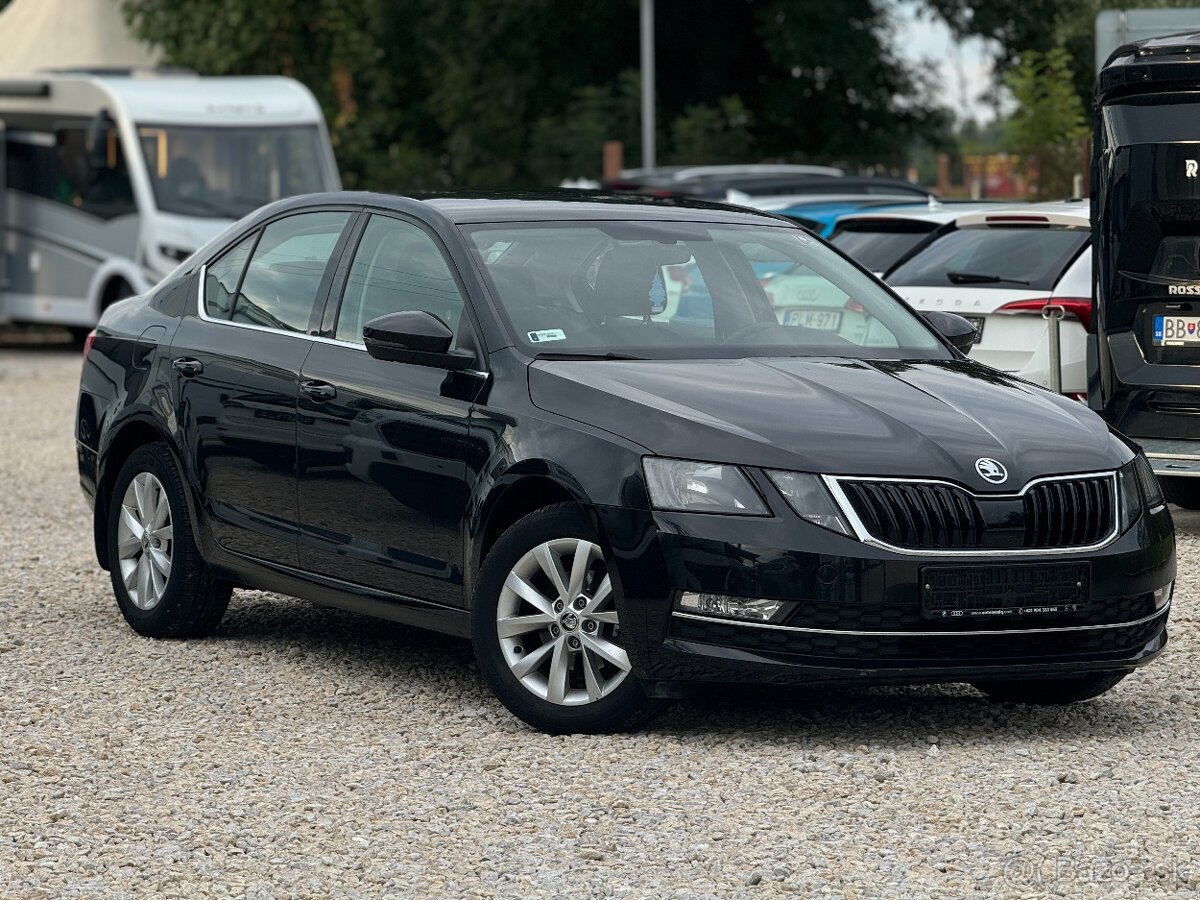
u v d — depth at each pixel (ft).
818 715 23.49
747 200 58.54
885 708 23.93
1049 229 38.83
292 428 25.75
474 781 20.65
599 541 21.66
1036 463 21.77
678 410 21.86
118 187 88.07
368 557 24.70
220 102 89.40
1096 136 35.86
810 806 19.51
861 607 20.86
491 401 23.13
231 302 27.86
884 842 18.29
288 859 18.16
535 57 158.10
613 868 17.69
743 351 24.34
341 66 133.49
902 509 21.06
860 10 147.74
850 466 21.09
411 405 24.02
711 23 153.38
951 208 45.21
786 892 16.96
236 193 88.74
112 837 18.94
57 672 26.43
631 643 21.57
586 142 142.51
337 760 21.65
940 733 22.68
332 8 130.21
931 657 21.25
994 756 21.50
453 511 23.38
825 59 144.46
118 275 88.84
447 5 159.43
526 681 22.65
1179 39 34.60
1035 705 24.26
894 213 44.16
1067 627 21.66
